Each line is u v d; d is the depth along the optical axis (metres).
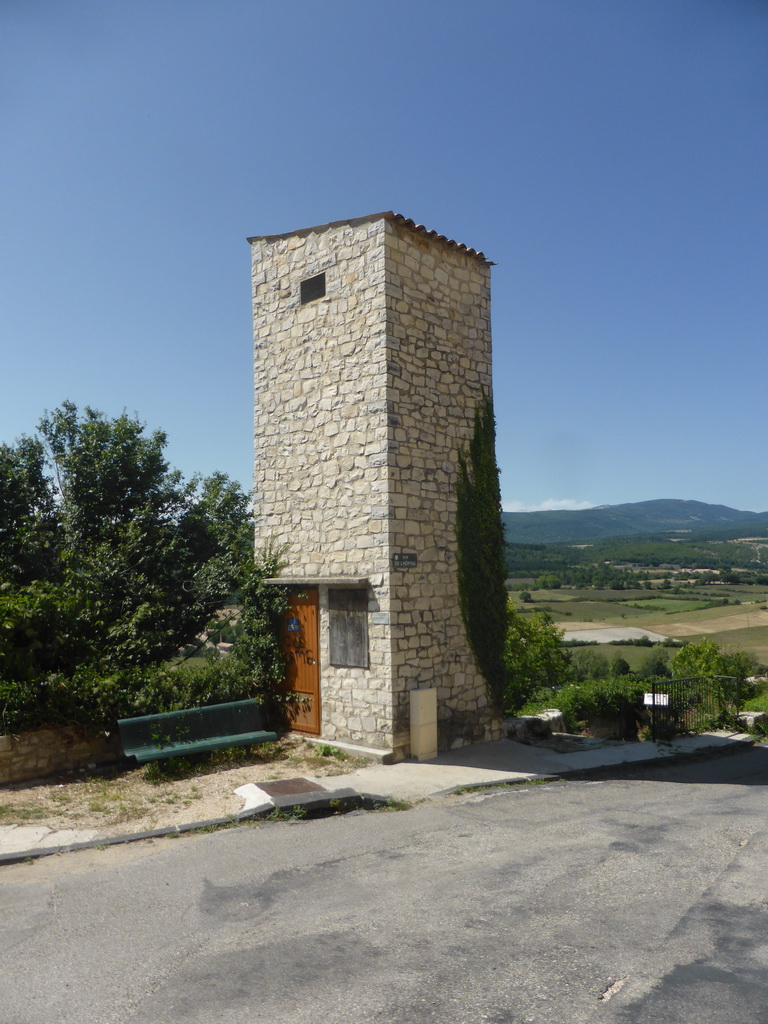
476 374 11.23
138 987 3.86
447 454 10.61
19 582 12.33
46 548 12.90
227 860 5.89
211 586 12.84
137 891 5.25
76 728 8.96
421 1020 3.50
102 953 4.27
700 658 27.98
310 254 10.95
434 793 8.16
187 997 3.74
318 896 5.09
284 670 10.91
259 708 10.38
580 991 3.75
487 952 4.20
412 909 4.83
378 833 6.62
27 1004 3.70
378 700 9.59
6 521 13.06
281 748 10.01
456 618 10.52
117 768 9.03
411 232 10.33
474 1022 3.47
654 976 3.89
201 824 6.88
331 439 10.46
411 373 10.14
